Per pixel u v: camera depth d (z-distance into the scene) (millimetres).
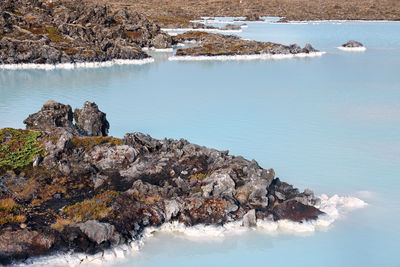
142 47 118562
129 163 33594
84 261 23750
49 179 31078
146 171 32438
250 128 48312
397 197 32406
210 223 27422
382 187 34062
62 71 83938
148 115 53000
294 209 28891
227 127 48562
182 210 27891
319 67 87750
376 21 198750
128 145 34594
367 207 30812
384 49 111625
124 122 49969
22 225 24656
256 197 29188
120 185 30641
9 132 35000
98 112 41156
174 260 24734
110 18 125312
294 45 106000
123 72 83312
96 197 28078
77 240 24250
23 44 89000
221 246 26109
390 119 52250
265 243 26578
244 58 101125
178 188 30078
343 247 26359
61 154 33812
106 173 32312
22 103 57938
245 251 25766
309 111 55719
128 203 27672
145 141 36219
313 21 196625
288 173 36531
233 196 29312
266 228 27672
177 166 33438
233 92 66188
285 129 48188
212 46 106312
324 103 59812
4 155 32531
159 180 31375
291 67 88188
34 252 23188
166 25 161875
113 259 24297
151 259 24688
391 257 25484
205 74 81250
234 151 41188
